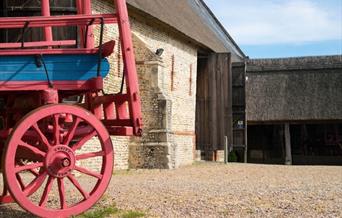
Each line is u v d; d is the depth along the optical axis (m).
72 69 6.74
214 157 26.02
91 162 14.44
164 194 9.77
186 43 24.09
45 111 6.35
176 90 22.84
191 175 16.06
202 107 26.16
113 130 7.18
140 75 18.36
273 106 34.91
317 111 33.94
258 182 13.66
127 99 7.09
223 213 7.78
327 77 35.94
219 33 34.84
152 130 18.12
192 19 27.78
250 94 35.97
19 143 6.25
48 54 6.68
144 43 18.38
